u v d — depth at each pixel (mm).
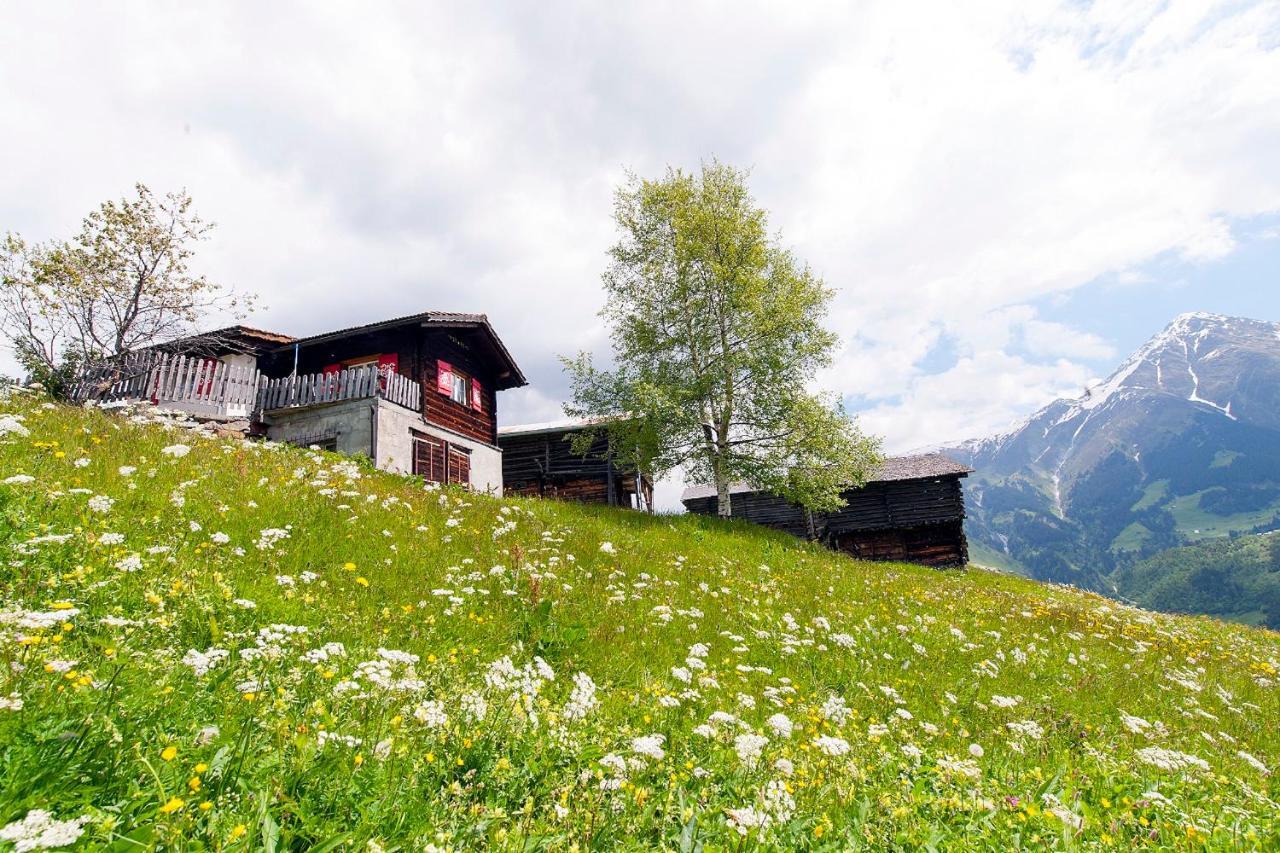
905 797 4027
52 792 2244
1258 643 17078
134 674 3541
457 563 9242
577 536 13180
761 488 27094
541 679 5426
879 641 10156
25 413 10242
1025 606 16078
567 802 3172
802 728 5699
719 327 28078
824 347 27188
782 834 3182
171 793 2436
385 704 3930
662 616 8766
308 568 7551
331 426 21391
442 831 2691
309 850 2277
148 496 7863
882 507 42469
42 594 4703
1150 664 11602
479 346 28422
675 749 4406
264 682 3883
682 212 28312
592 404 27078
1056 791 4539
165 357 19766
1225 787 5477
